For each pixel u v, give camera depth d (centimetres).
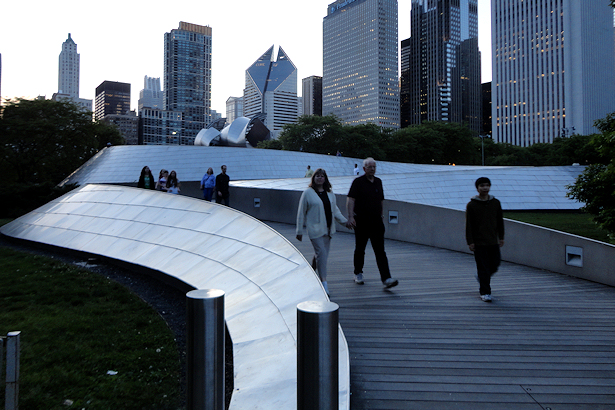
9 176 3503
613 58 15388
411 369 365
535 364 378
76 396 397
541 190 2373
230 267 668
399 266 833
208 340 249
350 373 357
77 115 3491
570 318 509
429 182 2344
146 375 444
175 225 952
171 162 3438
